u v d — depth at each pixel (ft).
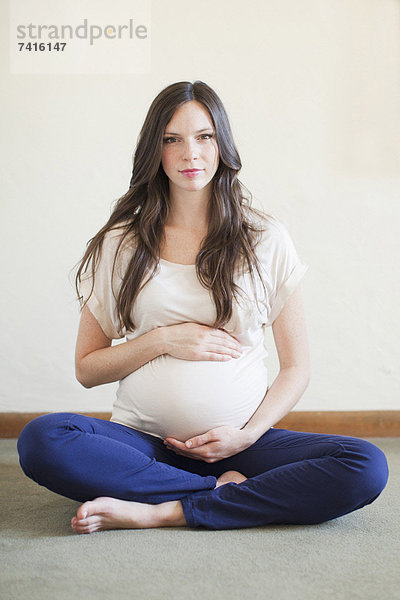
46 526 6.00
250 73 10.58
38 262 10.53
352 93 10.62
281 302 6.48
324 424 10.64
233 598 4.51
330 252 10.68
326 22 10.59
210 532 5.78
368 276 10.72
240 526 5.87
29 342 10.53
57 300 10.55
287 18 10.57
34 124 10.50
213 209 6.35
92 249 6.48
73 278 10.56
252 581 4.79
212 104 6.19
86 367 6.37
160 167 6.41
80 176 10.56
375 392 10.77
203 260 6.20
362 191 10.68
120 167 10.59
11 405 10.51
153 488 5.87
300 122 10.62
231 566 5.05
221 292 6.15
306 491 5.80
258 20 10.56
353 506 5.84
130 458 5.78
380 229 10.71
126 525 5.82
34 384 10.53
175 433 6.20
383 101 10.64
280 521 5.92
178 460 6.43
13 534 5.77
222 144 6.25
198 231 6.42
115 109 10.56
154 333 6.21
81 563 5.07
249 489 5.86
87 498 5.84
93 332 6.56
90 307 6.48
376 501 6.88
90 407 10.58
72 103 10.53
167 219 6.45
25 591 4.59
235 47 10.56
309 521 5.95
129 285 6.24
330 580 4.83
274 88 10.59
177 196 6.38
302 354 6.57
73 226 10.57
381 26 10.59
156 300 6.22
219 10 10.55
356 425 10.68
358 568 5.06
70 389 10.57
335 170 10.63
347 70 10.61
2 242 10.50
